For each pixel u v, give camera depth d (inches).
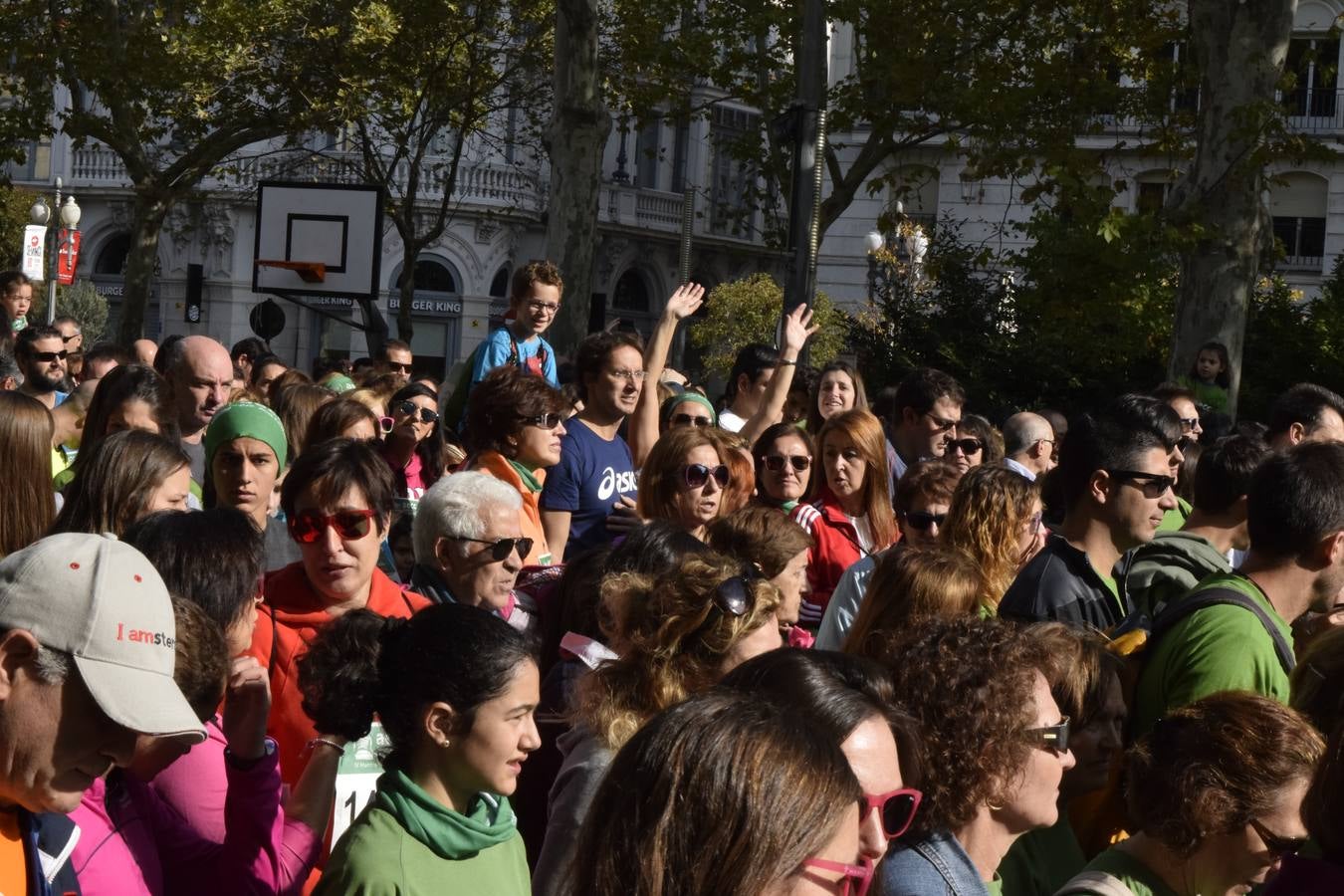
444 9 970.1
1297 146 560.1
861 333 844.0
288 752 151.7
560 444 231.6
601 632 151.3
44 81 981.2
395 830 116.9
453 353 1482.5
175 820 117.0
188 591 126.4
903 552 164.7
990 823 116.7
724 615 129.6
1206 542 175.0
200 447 268.4
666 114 966.4
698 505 219.3
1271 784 116.8
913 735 96.7
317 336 1494.8
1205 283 571.5
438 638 118.3
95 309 1461.6
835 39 1401.3
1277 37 565.9
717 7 917.8
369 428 255.3
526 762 152.0
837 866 70.8
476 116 1035.9
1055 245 564.4
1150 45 713.0
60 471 249.9
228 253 1496.1
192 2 980.6
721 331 1435.8
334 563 160.2
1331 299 759.1
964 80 784.3
